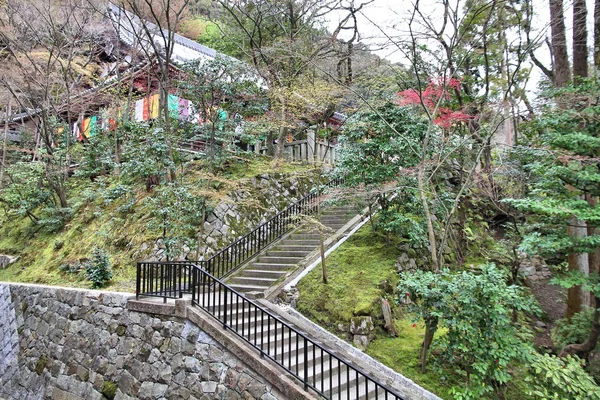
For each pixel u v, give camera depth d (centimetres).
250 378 452
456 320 460
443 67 796
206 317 520
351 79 945
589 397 432
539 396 484
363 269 760
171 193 835
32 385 695
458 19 730
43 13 1262
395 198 855
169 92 1183
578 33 721
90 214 1109
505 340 457
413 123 795
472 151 899
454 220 973
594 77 574
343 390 492
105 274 793
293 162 1205
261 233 960
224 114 1114
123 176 1175
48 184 1253
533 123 611
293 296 703
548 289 885
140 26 1299
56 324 710
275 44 1138
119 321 612
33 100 1310
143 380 544
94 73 1553
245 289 731
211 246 877
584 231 630
